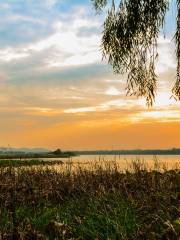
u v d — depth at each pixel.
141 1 14.77
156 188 11.49
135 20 14.76
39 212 10.20
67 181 13.77
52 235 8.07
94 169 15.23
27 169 16.22
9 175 15.15
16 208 10.55
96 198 10.48
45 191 12.78
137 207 9.48
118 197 10.38
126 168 15.91
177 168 15.21
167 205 9.34
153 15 14.63
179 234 7.00
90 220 8.32
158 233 7.41
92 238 7.66
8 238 7.71
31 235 7.80
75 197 11.66
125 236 7.27
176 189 11.48
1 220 8.88
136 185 12.36
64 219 9.20
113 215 8.63
